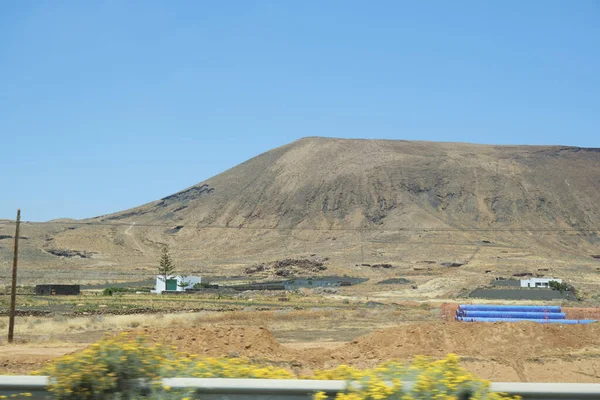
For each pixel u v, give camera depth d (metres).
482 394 8.17
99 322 55.38
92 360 9.20
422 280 149.62
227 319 62.31
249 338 32.06
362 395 8.22
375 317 67.31
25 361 28.08
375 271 188.25
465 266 193.75
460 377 8.48
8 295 103.31
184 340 31.11
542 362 28.25
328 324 59.88
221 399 8.60
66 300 93.31
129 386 9.15
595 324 36.47
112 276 194.50
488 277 149.75
